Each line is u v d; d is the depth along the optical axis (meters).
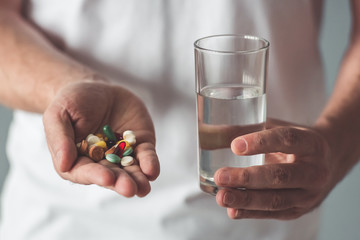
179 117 0.93
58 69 0.83
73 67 0.84
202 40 0.69
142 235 0.96
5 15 0.91
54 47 0.92
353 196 1.64
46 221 0.98
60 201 0.96
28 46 0.86
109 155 0.66
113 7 0.90
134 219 0.95
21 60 0.84
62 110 0.71
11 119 1.60
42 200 0.97
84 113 0.72
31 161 0.97
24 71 0.83
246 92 0.67
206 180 0.70
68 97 0.72
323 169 0.72
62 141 0.66
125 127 0.75
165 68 0.92
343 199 1.65
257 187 0.69
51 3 0.93
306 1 0.93
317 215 1.02
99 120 0.74
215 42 0.71
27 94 0.82
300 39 0.94
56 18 0.93
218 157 0.68
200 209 0.94
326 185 0.79
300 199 0.72
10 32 0.88
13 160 1.01
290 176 0.69
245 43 0.70
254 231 0.96
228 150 0.68
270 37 0.92
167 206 0.94
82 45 0.92
